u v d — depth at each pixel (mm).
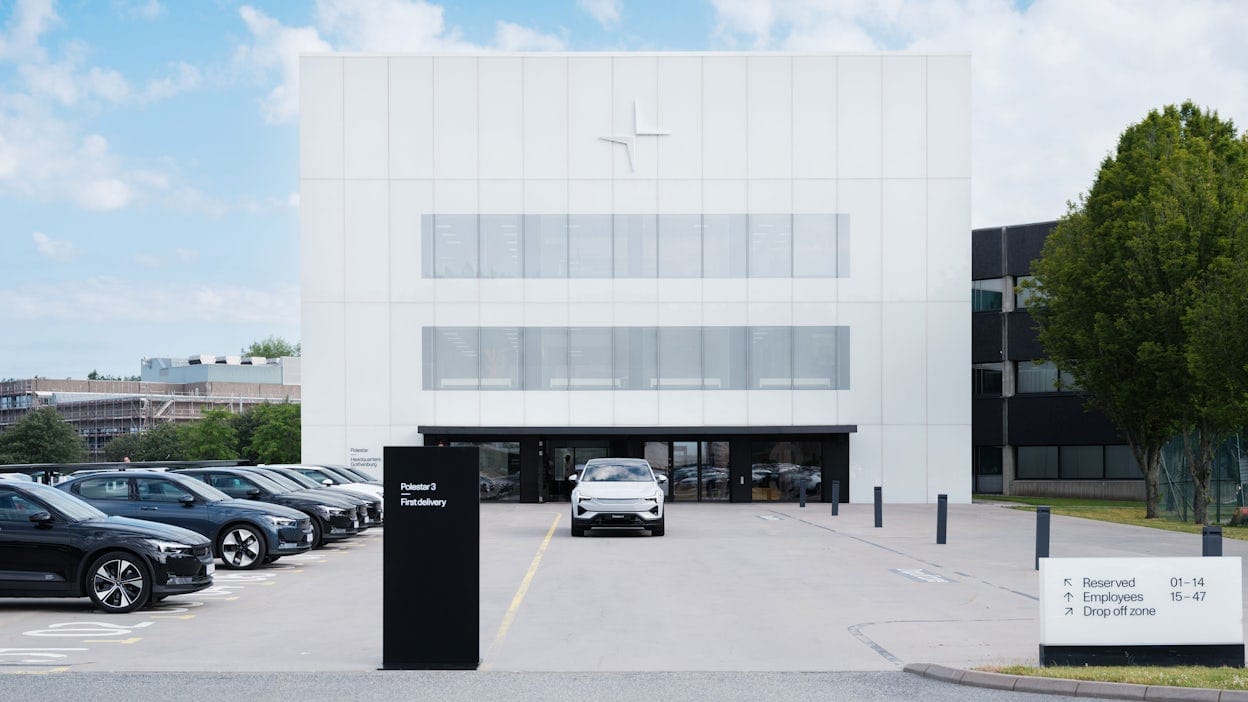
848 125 43656
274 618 13984
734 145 43656
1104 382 36188
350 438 43000
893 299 43375
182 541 14695
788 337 43344
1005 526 30375
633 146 43625
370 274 43281
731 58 43750
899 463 43094
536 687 9766
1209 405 30562
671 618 13812
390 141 43531
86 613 14398
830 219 43562
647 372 43281
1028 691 9555
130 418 133000
